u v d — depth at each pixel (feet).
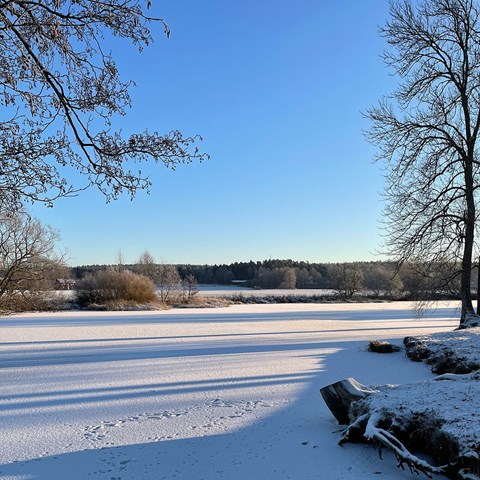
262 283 389.19
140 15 15.25
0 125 16.10
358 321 104.01
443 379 23.04
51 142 16.67
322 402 26.96
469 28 60.59
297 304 199.11
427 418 17.17
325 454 18.08
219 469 17.03
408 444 17.21
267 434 20.95
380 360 43.86
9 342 58.13
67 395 29.37
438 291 64.69
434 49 62.34
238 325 86.53
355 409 19.92
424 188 61.87
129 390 30.73
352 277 239.50
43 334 67.92
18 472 16.94
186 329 77.00
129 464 17.62
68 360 43.88
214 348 52.49
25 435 21.20
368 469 16.49
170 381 33.68
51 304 140.56
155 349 51.72
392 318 117.50
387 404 18.58
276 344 56.34
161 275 204.95
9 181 16.51
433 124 62.13
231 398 28.19
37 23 14.60
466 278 61.21
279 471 16.65
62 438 20.74
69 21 15.24
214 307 167.53
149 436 20.93
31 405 26.84
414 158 62.03
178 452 18.83
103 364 41.47
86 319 100.53
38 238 126.00
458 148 60.64
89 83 16.57
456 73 61.67
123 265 200.95
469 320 57.36
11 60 15.65
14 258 122.83
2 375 36.40
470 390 19.51
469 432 15.05
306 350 50.67
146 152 16.94
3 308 121.90
